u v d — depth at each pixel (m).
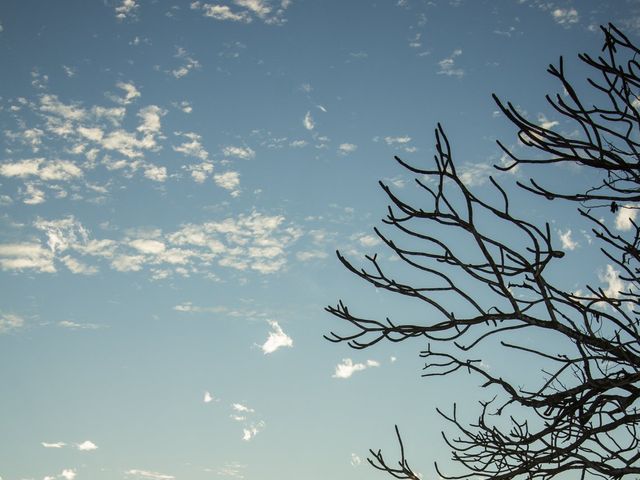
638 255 4.11
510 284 4.02
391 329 4.04
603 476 4.34
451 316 3.98
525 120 3.77
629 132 3.86
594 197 4.00
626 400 4.33
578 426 4.49
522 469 4.32
